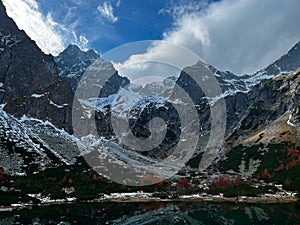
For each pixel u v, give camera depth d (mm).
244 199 134750
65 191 144000
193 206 115438
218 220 86375
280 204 122000
